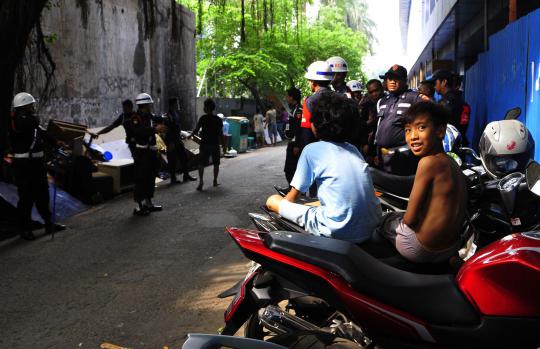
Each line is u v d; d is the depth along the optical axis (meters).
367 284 3.03
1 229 8.59
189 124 23.17
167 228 8.67
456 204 3.31
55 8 13.10
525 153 4.95
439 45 29.42
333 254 3.12
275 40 33.34
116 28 16.38
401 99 7.48
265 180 13.94
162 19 19.75
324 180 3.61
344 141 3.71
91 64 14.86
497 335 2.83
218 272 6.34
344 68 8.05
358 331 3.21
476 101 14.80
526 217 4.54
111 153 13.74
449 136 6.85
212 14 30.69
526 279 2.74
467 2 17.02
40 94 12.53
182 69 22.33
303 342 3.09
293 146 8.33
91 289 5.87
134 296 5.62
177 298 5.54
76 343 4.57
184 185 13.34
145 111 9.68
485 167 5.10
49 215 8.49
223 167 17.34
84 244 7.79
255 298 3.42
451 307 2.92
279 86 34.44
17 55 9.30
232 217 9.40
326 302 3.24
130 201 11.27
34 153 8.11
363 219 3.53
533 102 7.98
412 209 3.33
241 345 2.19
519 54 9.04
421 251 3.34
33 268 6.69
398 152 7.35
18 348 4.50
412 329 2.97
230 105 33.97
